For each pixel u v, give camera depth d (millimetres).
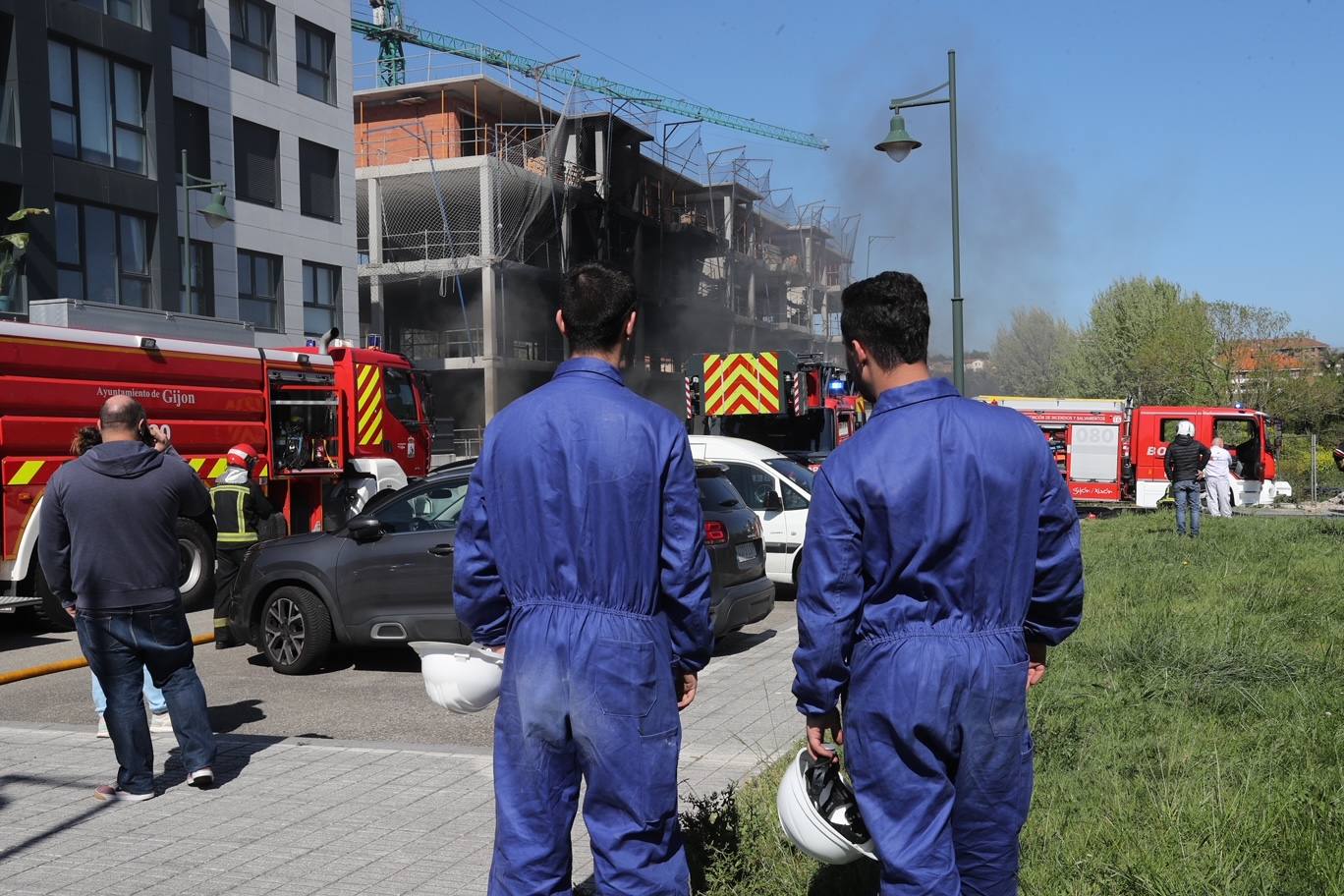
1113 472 28719
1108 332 59562
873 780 2600
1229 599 9586
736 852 3912
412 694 8281
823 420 19844
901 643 2568
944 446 2584
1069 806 4359
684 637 2930
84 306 11922
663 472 2869
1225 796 4324
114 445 5184
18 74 22859
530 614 2881
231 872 4203
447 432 17984
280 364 14406
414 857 4352
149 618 5148
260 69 30797
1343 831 3871
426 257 45719
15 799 5176
